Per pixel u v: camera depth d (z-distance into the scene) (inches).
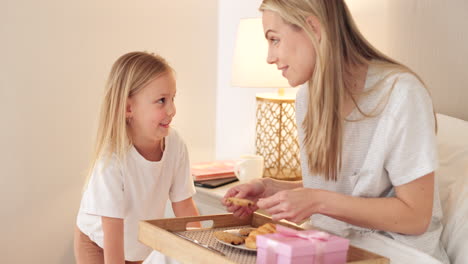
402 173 37.8
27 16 68.8
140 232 39.4
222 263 31.3
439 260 38.5
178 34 85.6
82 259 55.8
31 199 71.7
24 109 69.8
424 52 60.3
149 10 81.2
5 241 70.0
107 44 76.9
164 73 51.3
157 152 54.4
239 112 88.3
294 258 29.1
